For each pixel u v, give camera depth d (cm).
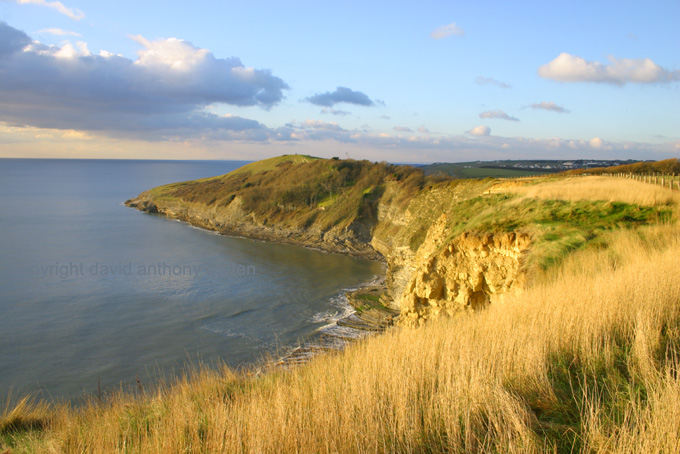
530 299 1007
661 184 2484
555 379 593
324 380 741
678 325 689
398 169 10675
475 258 2452
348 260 6900
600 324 700
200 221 10738
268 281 5306
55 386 2567
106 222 10119
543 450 430
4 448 775
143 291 4669
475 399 546
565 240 1762
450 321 1115
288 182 11269
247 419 602
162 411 798
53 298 4306
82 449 654
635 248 1352
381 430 520
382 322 3744
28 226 8950
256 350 3122
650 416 439
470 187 4216
